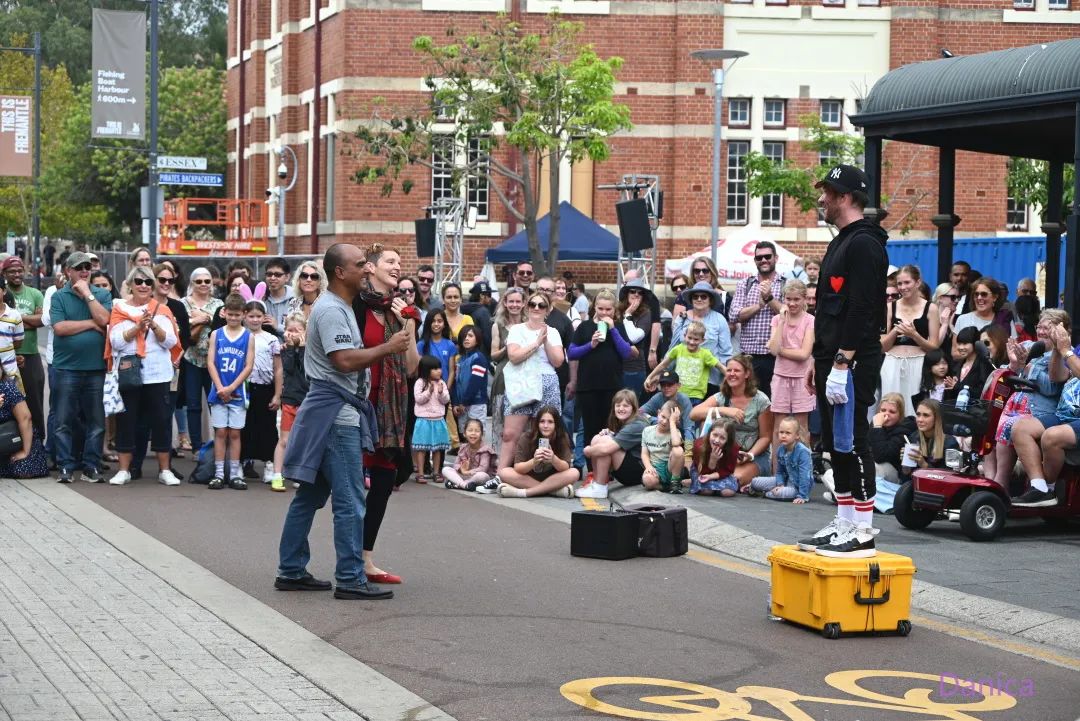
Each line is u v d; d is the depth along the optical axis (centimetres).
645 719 656
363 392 916
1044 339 1184
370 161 3550
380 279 934
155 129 3002
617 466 1458
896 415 1345
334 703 669
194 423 1656
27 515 1238
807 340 1384
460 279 3111
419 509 1357
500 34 3056
